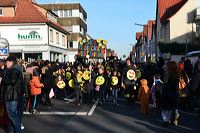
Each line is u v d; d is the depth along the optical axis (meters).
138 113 15.34
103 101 19.44
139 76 19.45
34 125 12.47
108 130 11.39
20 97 10.16
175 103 12.10
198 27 46.31
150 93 16.42
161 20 52.09
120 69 22.41
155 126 12.16
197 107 15.98
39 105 18.47
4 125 11.98
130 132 11.08
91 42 27.88
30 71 15.08
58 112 15.84
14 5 47.47
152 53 62.16
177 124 12.32
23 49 47.16
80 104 19.08
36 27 47.09
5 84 10.05
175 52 43.53
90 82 19.89
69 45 80.25
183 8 46.66
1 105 11.77
